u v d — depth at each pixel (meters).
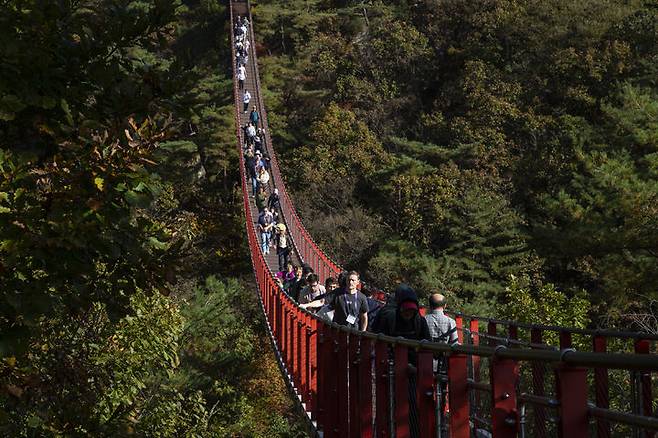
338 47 81.50
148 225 7.27
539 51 69.62
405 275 50.09
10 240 6.20
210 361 40.50
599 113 65.06
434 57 77.88
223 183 66.50
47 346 9.58
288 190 66.62
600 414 4.31
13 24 7.02
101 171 6.68
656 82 59.16
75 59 7.46
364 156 66.25
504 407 5.26
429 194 58.69
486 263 49.03
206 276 54.09
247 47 73.69
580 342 22.08
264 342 45.66
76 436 7.66
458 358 6.22
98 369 13.05
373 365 8.80
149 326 15.41
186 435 19.34
